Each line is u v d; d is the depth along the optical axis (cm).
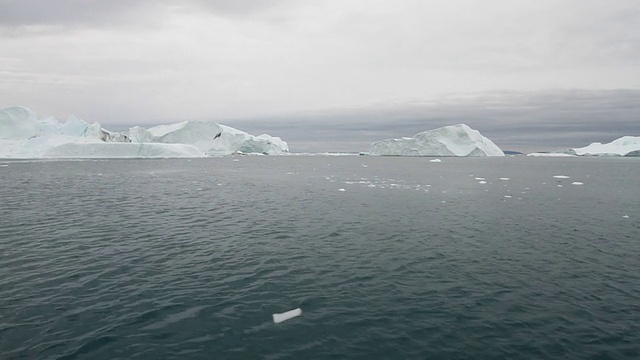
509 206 2116
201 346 636
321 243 1295
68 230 1446
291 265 1055
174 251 1176
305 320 732
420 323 724
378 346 644
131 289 867
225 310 768
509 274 996
